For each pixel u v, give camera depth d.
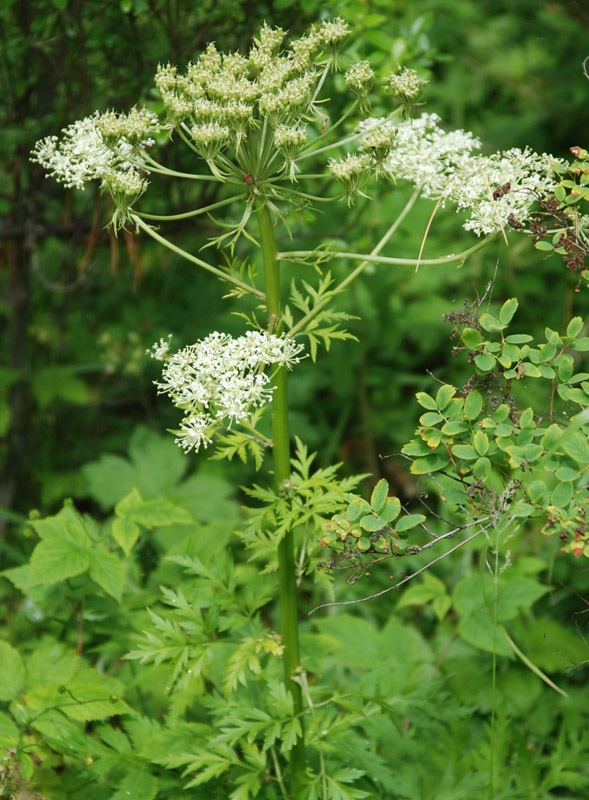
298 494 1.94
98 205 2.95
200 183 3.16
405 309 4.34
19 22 2.84
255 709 1.98
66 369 3.95
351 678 2.75
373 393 4.30
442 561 3.22
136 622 2.51
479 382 1.74
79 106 3.00
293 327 1.83
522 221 1.79
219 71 1.79
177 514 2.44
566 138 4.58
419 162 1.82
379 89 2.74
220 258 4.30
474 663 2.78
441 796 2.23
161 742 2.13
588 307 4.21
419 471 1.69
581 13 3.91
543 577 3.02
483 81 4.53
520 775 2.31
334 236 3.39
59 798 2.14
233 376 1.70
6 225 3.38
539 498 1.61
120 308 4.38
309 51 1.79
